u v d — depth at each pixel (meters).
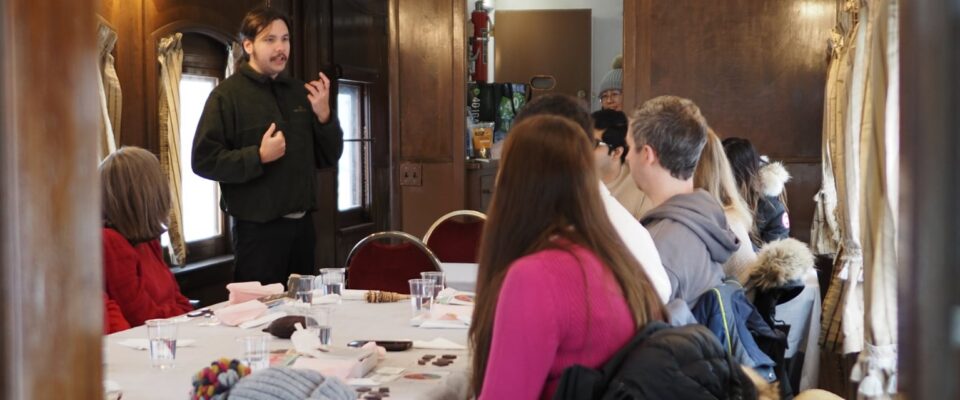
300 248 4.71
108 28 5.00
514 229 1.96
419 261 4.17
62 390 0.76
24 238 0.71
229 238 6.69
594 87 9.47
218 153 4.44
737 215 3.34
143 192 3.31
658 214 2.77
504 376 1.85
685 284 2.67
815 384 3.92
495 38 9.45
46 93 0.73
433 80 6.40
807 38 5.73
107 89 5.05
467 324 3.01
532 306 1.84
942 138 0.47
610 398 1.71
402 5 6.41
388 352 2.67
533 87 9.23
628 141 2.90
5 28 0.69
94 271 0.80
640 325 1.92
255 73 4.58
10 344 0.72
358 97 8.65
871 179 3.79
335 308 3.33
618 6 9.38
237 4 6.43
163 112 5.68
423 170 6.45
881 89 3.72
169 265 5.86
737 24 5.79
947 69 0.47
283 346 2.74
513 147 2.00
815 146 5.76
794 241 2.88
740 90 5.80
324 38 7.75
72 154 0.77
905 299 0.51
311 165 4.70
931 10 0.48
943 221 0.47
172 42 5.68
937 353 0.48
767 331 2.64
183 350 2.70
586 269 1.88
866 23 4.61
